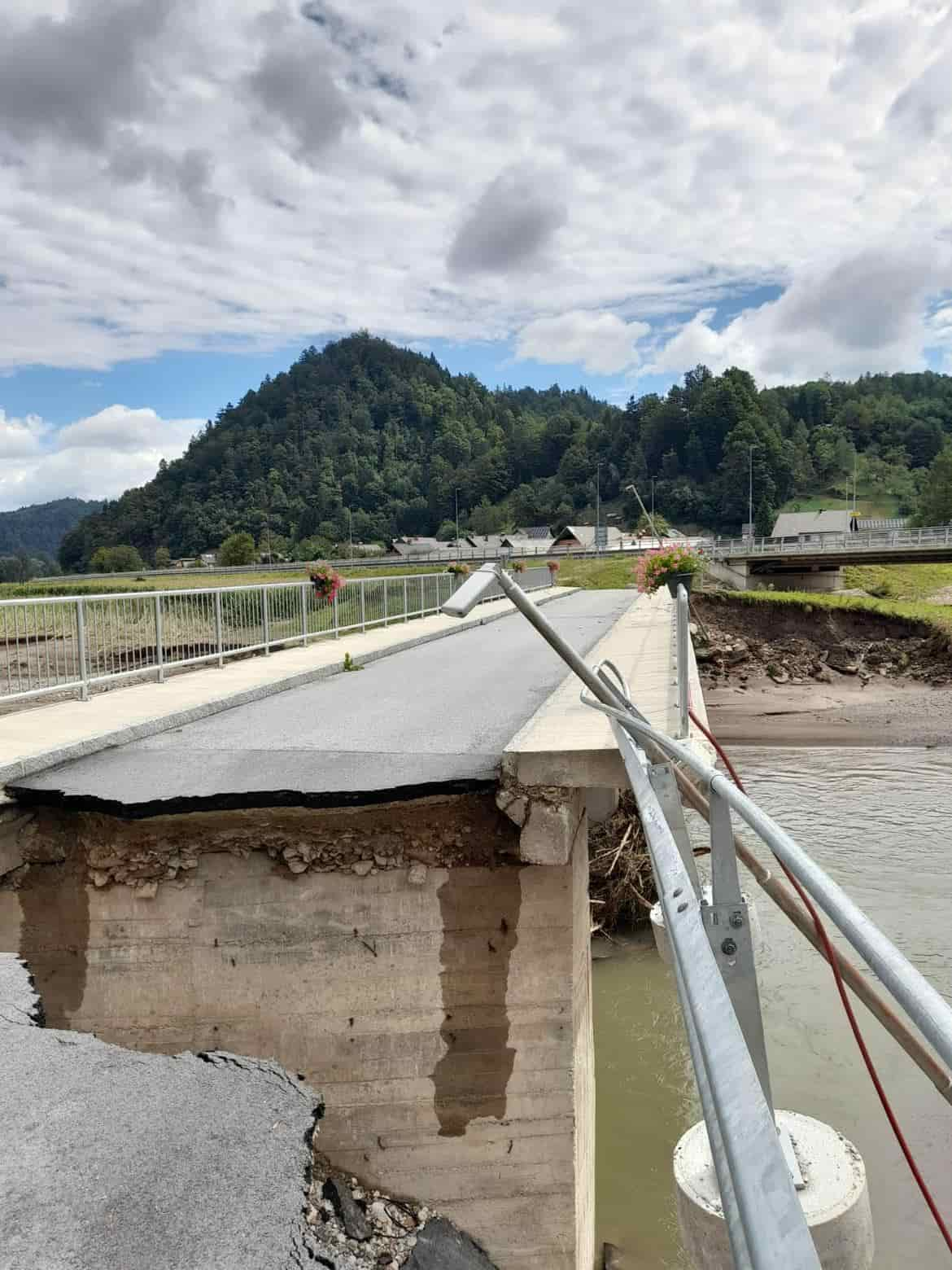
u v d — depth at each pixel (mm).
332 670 15562
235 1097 3549
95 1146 3199
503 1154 6664
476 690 12578
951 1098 2693
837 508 193000
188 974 6699
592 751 6516
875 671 49656
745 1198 1101
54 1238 2686
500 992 6711
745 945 2666
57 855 6805
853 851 20922
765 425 194875
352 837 6727
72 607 11430
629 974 15984
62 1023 6723
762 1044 2664
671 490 189750
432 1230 6406
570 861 6660
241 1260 2602
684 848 3381
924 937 15750
